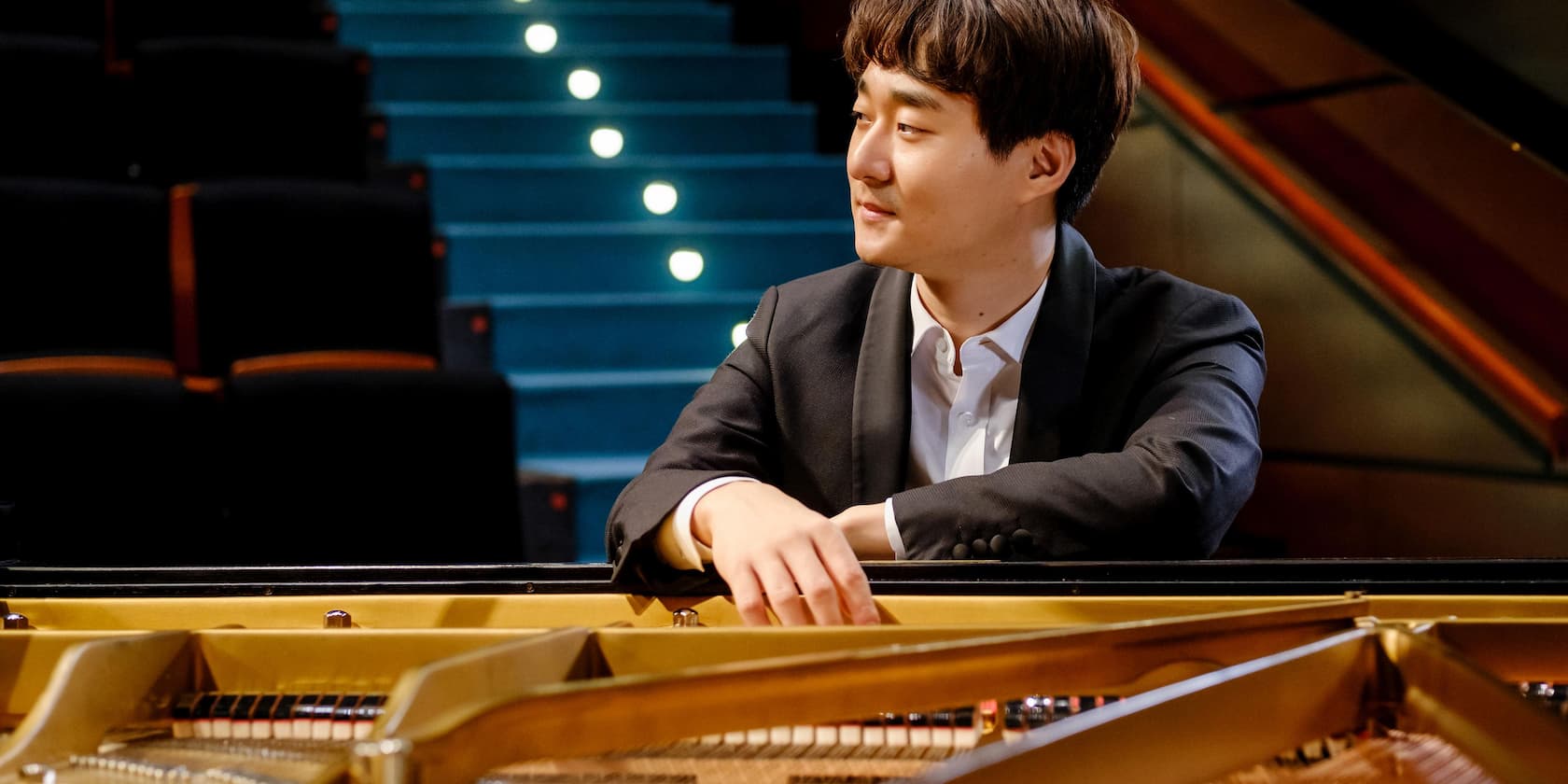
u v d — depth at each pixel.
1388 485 2.49
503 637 0.80
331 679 0.83
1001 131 1.07
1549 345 2.24
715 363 3.50
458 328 3.38
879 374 1.20
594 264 3.62
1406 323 2.39
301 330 2.59
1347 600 0.83
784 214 3.92
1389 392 2.45
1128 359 1.19
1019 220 1.13
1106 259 3.14
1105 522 1.02
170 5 3.83
